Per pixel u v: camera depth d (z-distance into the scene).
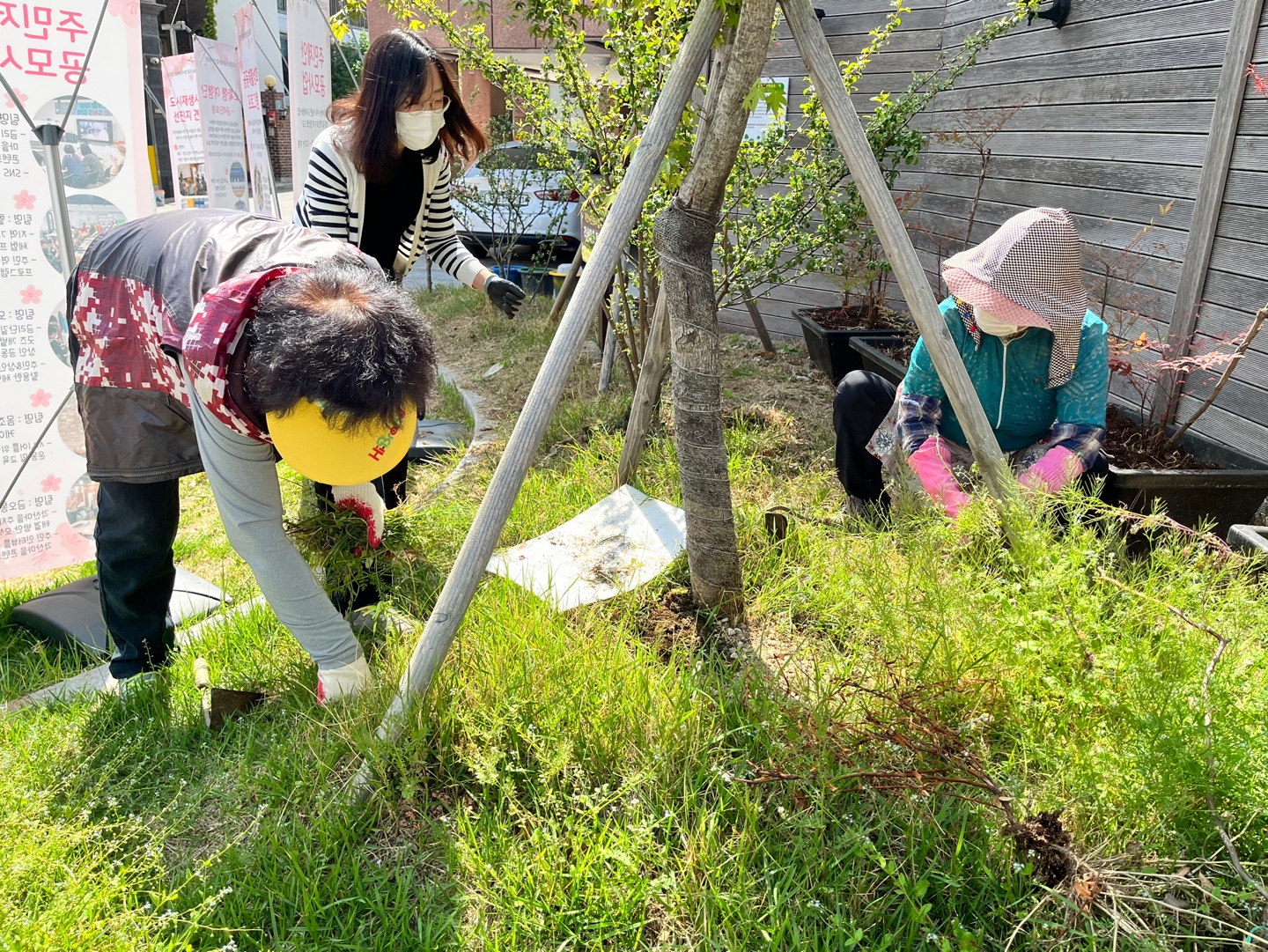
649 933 1.91
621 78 4.74
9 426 3.69
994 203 5.26
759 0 2.27
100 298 2.45
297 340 1.82
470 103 5.08
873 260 5.75
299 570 2.34
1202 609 2.13
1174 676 2.00
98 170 3.81
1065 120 4.61
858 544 3.02
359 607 3.10
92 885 1.96
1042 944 1.75
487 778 2.13
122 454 2.54
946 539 2.62
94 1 3.61
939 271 5.85
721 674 2.62
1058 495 2.55
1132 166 4.13
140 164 3.93
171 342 2.17
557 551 3.29
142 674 2.84
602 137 4.81
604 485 3.96
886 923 1.84
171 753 2.52
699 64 2.46
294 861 2.03
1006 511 2.49
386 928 1.92
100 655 3.18
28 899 1.94
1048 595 2.11
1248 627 2.17
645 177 2.46
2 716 2.68
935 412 3.28
